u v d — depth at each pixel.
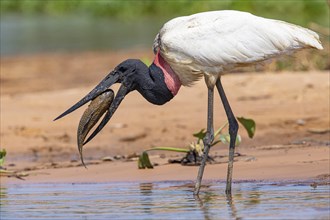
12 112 18.14
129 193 10.52
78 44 37.09
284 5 43.31
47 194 10.72
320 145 13.39
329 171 11.10
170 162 12.77
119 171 12.43
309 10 42.12
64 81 24.53
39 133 16.31
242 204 9.28
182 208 9.24
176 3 53.06
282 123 15.52
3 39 40.69
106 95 10.69
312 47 10.38
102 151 14.80
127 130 15.98
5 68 28.92
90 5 58.09
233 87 18.48
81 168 13.01
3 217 9.09
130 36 40.03
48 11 61.34
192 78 10.83
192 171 11.98
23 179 12.27
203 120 16.42
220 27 10.45
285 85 18.25
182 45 10.49
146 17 52.75
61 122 17.12
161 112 17.27
